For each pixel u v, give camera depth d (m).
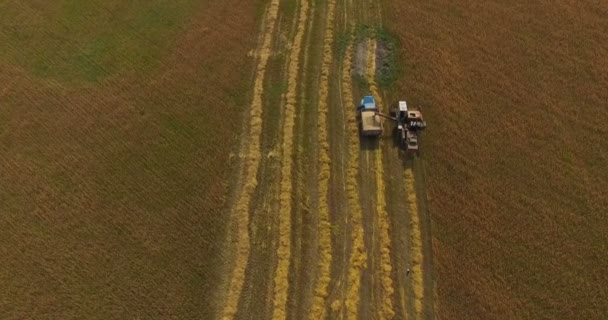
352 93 32.34
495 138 29.50
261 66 33.94
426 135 29.80
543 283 24.94
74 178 29.23
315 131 30.92
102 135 30.91
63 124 31.45
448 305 24.66
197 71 33.62
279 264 26.30
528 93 31.20
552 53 33.00
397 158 29.41
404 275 25.89
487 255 25.75
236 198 28.45
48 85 33.41
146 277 25.98
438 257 25.84
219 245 26.94
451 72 32.41
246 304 25.36
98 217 27.80
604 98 30.78
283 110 31.91
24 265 26.44
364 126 29.78
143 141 30.59
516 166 28.45
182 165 29.56
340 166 29.45
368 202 28.11
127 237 27.12
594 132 29.56
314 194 28.53
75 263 26.42
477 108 30.70
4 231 27.50
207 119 31.42
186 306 25.22
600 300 24.47
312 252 26.70
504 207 27.14
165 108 31.92
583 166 28.33
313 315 24.86
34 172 29.52
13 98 32.81
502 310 24.31
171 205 28.11
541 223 26.56
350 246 26.83
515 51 33.22
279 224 27.47
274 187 28.77
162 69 33.81
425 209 27.61
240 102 32.22
